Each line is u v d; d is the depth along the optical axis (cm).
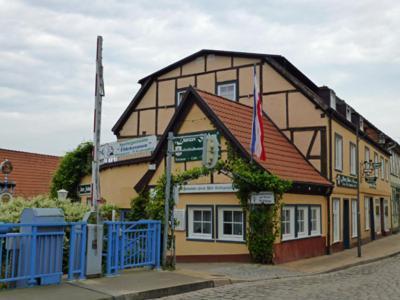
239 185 1472
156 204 1373
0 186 2458
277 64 1977
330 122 1862
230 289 1024
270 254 1436
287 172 1603
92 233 1004
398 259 1834
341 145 2031
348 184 2130
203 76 2180
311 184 1666
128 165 1936
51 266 915
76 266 977
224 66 2120
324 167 1855
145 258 1145
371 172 2484
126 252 1098
